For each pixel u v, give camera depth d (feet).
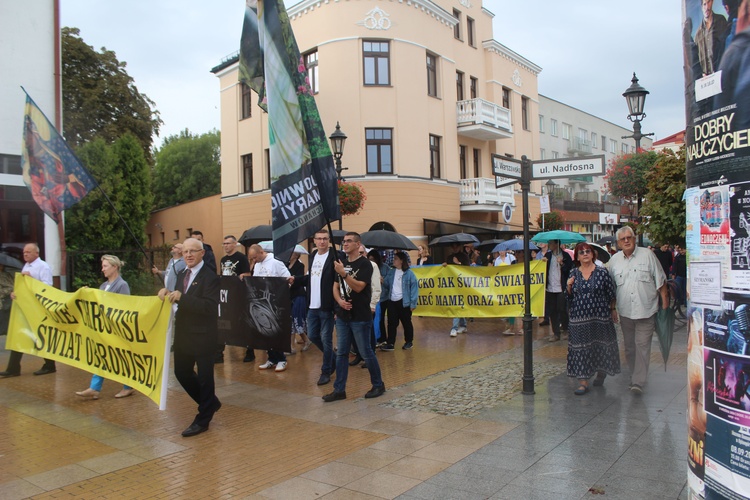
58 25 44.04
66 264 45.52
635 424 18.29
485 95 90.38
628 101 36.35
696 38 8.78
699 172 8.77
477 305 38.78
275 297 27.45
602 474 14.34
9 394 23.93
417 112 71.92
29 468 15.51
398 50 70.44
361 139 69.15
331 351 25.16
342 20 68.95
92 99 87.51
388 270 34.14
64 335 23.93
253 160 81.51
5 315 39.75
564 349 33.30
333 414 20.63
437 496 13.37
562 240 38.32
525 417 19.45
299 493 13.71
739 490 8.04
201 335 18.54
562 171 22.15
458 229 77.15
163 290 19.06
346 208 55.83
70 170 27.45
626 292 22.21
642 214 27.48
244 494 13.69
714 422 8.49
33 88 42.70
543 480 14.07
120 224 59.47
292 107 20.63
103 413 20.99
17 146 41.91
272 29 20.31
